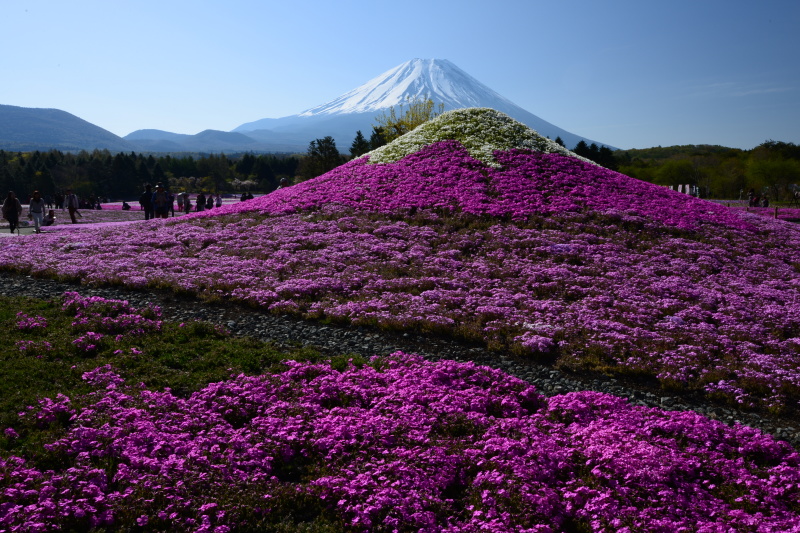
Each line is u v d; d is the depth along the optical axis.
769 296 22.69
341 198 36.22
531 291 22.09
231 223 32.91
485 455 10.41
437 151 42.69
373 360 15.41
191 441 10.34
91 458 9.70
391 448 10.61
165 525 8.20
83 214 65.81
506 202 33.81
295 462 10.36
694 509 9.07
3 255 25.58
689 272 25.70
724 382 14.91
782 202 92.31
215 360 14.49
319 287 21.59
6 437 10.09
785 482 10.04
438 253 26.69
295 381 13.55
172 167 173.25
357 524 8.36
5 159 151.88
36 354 13.86
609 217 32.34
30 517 7.77
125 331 16.19
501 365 15.88
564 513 8.95
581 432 11.48
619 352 16.64
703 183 123.12
